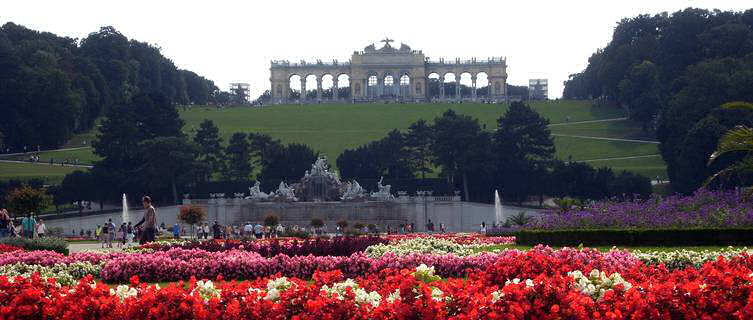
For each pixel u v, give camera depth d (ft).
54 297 89.25
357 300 84.69
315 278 95.71
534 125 522.88
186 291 89.71
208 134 551.59
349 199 480.23
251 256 152.05
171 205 495.82
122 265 146.30
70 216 455.63
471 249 179.22
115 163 523.70
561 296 82.58
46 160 625.41
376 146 560.20
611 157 621.31
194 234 426.51
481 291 89.51
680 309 82.23
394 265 142.51
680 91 570.46
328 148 650.84
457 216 482.28
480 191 521.24
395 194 524.52
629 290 84.58
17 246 197.98
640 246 195.21
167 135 542.98
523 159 523.29
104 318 84.23
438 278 97.40
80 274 148.66
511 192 515.91
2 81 653.71
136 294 90.74
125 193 504.02
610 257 131.95
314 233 430.61
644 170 567.18
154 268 146.20
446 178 535.60
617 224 213.87
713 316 81.25
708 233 191.93
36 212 339.36
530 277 107.24
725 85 516.73
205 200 487.20
